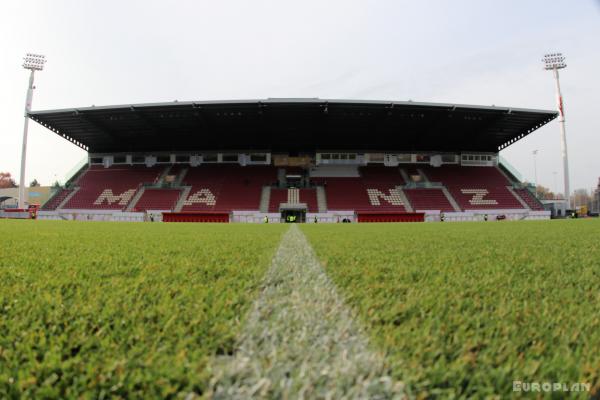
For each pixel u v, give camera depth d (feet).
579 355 2.43
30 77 92.27
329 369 2.22
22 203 90.48
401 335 2.77
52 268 6.27
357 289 4.58
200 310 3.52
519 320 3.19
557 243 12.34
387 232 22.31
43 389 2.00
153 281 5.09
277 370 2.21
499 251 9.52
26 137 89.35
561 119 94.63
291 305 3.78
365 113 82.99
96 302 3.82
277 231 24.99
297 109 80.94
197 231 23.94
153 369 2.19
